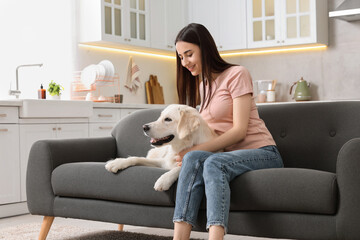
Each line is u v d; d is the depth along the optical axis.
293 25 5.48
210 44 2.29
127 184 2.17
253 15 5.71
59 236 2.83
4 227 3.22
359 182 1.70
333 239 1.75
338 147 2.32
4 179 3.62
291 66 5.86
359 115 2.31
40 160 2.47
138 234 2.84
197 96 2.47
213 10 5.96
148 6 5.49
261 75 6.05
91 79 4.84
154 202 2.09
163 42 5.72
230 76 2.23
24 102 3.72
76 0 5.02
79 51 5.07
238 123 2.13
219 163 1.86
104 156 2.82
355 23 5.47
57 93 4.52
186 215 1.86
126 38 5.15
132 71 5.57
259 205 1.86
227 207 1.80
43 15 4.76
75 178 2.34
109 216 2.26
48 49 4.80
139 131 2.89
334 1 5.60
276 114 2.52
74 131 4.20
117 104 4.62
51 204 2.44
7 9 4.46
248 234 1.91
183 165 1.93
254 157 2.02
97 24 4.88
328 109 2.40
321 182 1.76
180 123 2.14
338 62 5.58
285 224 1.83
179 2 5.99
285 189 1.81
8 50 4.45
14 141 3.69
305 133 2.42
